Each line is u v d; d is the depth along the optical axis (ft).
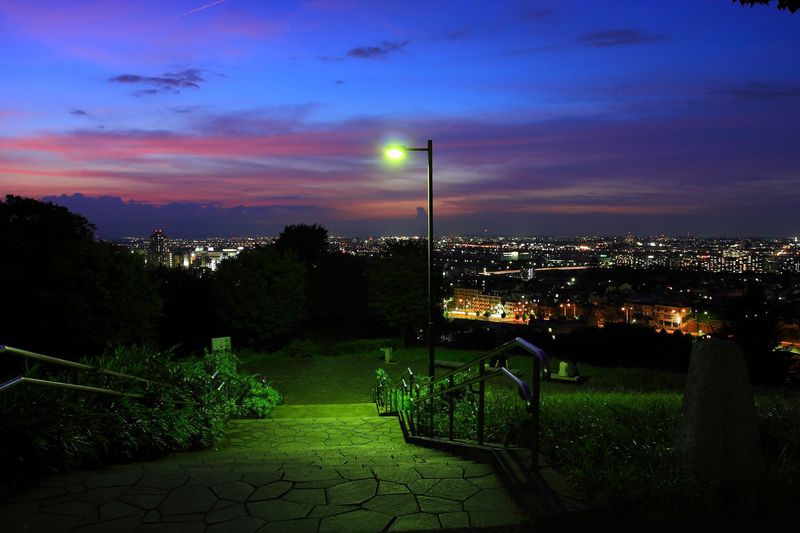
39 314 76.43
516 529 11.14
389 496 12.78
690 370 14.19
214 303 99.25
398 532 10.94
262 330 95.71
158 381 22.77
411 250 114.73
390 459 18.03
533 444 13.62
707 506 11.87
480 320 334.44
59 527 11.14
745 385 13.43
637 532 11.05
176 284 118.52
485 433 20.70
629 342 85.81
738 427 13.29
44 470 14.96
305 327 127.03
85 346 77.66
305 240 171.32
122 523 11.34
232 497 12.73
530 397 13.64
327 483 13.66
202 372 28.04
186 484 13.60
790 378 71.00
